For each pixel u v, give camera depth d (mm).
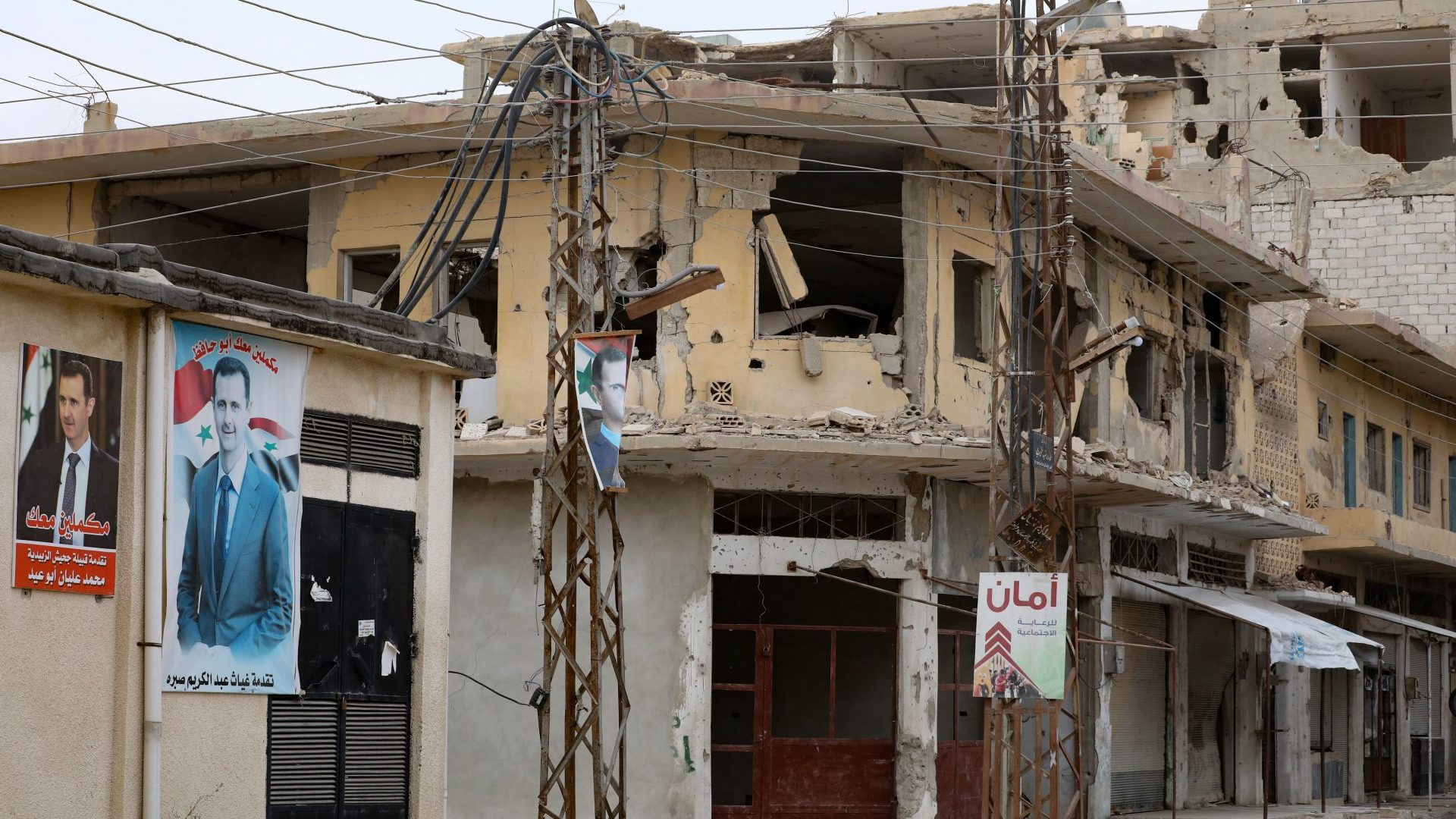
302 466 12727
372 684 13219
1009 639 17438
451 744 20297
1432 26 40125
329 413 13016
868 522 20844
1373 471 34625
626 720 16047
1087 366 18797
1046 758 23188
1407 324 35250
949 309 20953
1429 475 37688
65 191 22406
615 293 16312
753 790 20156
